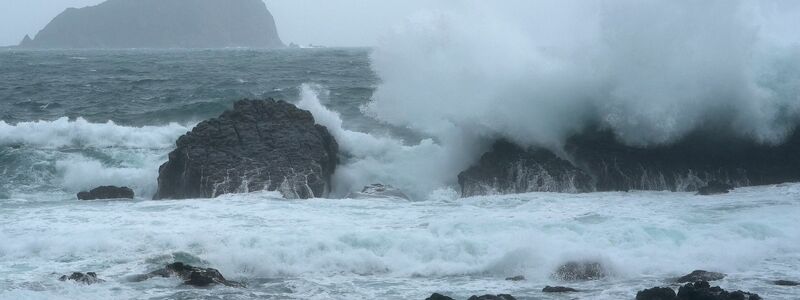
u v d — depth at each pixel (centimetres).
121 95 4219
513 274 1297
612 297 1152
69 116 3369
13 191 2141
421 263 1341
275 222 1595
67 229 1530
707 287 1101
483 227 1498
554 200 1856
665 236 1445
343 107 3142
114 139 2556
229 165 1978
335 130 2341
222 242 1400
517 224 1527
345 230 1496
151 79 5447
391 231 1470
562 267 1277
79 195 1969
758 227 1487
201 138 2070
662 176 2066
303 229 1515
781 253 1375
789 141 2142
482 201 1853
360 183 2203
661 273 1280
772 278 1230
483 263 1328
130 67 7756
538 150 2145
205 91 4238
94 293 1172
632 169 2072
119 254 1379
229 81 5016
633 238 1434
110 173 2233
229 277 1294
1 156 2339
